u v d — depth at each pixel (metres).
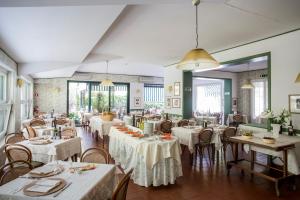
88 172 2.23
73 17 2.85
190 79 7.87
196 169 4.44
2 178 2.21
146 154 3.39
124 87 12.21
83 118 10.52
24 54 5.01
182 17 3.66
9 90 5.61
